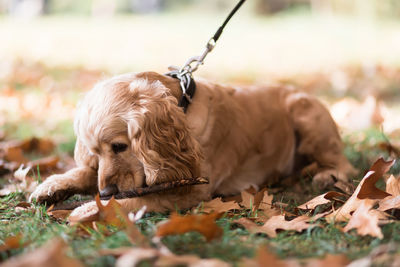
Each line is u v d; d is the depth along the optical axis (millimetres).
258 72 10031
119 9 30688
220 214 2123
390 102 6625
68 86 7926
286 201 2969
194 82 2836
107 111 2449
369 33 14789
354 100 6500
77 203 2711
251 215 2486
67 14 28594
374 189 2385
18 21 21781
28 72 9062
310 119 3465
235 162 3092
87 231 2121
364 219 2059
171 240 1966
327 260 1592
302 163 3623
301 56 12211
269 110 3373
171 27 19688
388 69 9164
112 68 10219
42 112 6020
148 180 2439
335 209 2506
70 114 5930
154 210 2562
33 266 1448
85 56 12117
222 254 1859
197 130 2754
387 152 3773
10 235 2162
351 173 3400
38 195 2711
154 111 2465
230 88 3275
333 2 18797
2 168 3594
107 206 2219
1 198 2998
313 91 7734
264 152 3299
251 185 3057
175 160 2533
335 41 14281
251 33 17844
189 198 2684
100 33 17141
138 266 1714
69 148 4332
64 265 1479
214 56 12570
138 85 2533
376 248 1834
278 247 1938
